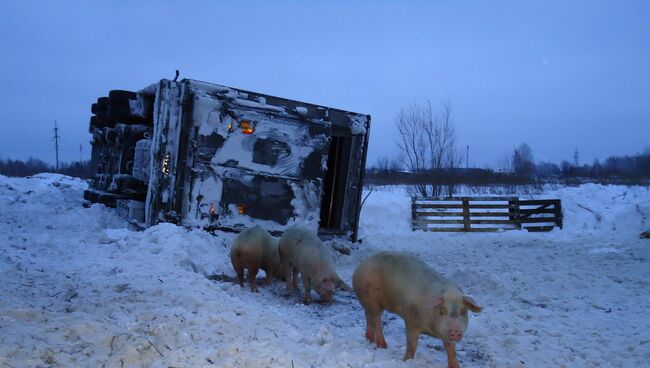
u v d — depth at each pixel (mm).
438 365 5457
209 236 11078
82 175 44188
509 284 9500
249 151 11797
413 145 27234
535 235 19062
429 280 5352
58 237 11445
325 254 8148
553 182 35906
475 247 15883
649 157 49875
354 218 13766
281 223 12172
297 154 12352
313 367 4875
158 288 7039
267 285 9398
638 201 20672
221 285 8664
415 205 21078
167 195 11273
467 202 20844
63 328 4965
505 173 34844
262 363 4703
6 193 17406
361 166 13766
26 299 6156
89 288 6930
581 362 5898
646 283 10219
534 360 5895
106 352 4664
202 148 11328
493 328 7047
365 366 5062
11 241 10281
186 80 11312
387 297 5793
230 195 11609
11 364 4109
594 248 15266
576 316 7891
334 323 7148
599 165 56625
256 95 12094
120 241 10258
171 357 4629
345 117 13352
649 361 6012
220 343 5219
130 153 14234
